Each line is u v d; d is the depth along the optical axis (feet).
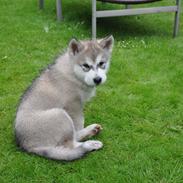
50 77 3.64
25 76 5.16
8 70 5.29
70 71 3.58
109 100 4.58
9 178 3.33
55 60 3.76
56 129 3.37
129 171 3.39
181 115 4.28
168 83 5.00
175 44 6.29
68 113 3.63
